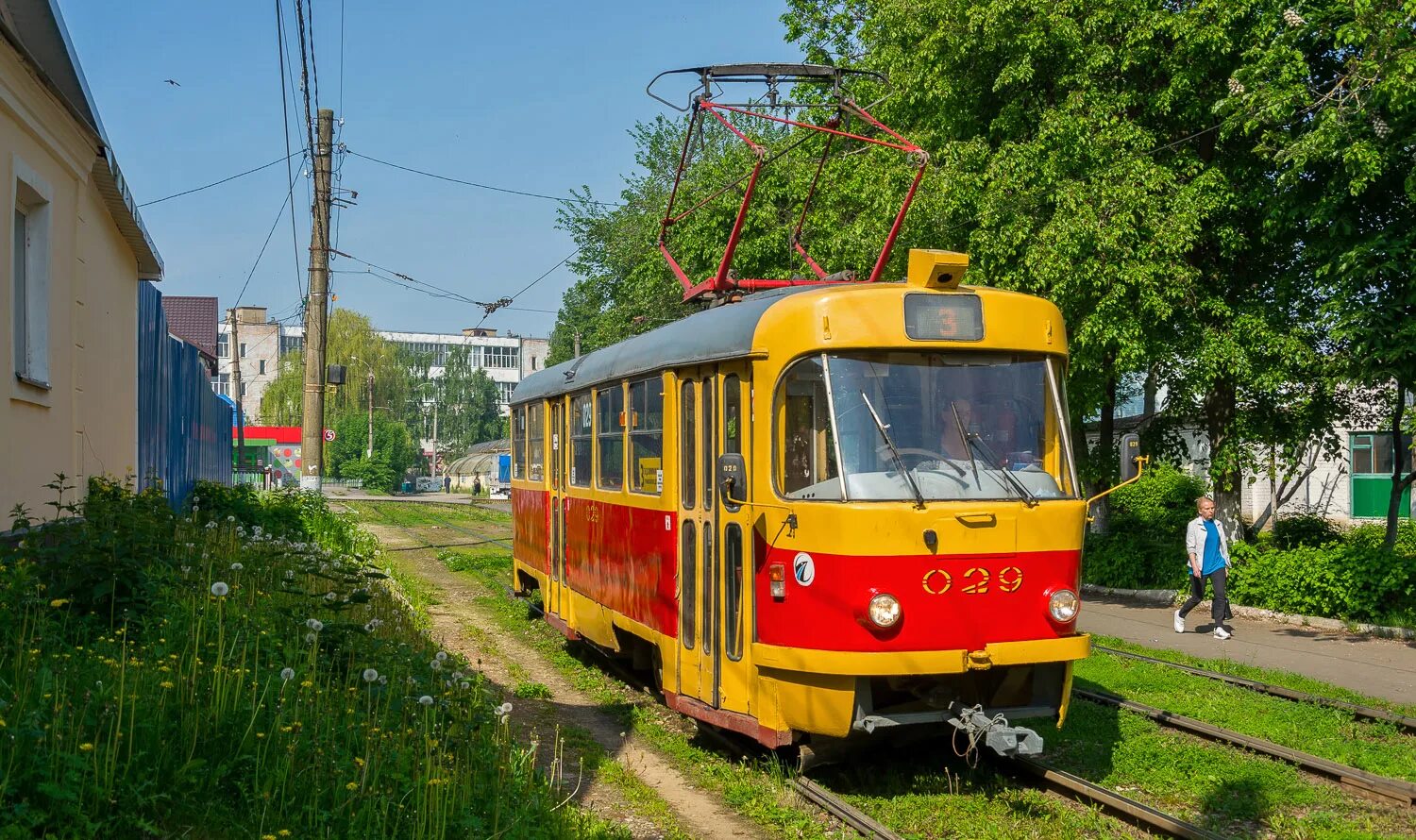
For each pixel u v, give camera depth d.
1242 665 11.62
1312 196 14.61
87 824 4.39
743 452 7.76
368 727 6.16
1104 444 20.31
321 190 24.33
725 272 10.35
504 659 12.05
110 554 7.21
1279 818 6.76
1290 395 16.88
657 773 8.01
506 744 6.98
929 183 16.58
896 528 6.87
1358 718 9.35
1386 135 13.14
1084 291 15.73
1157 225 15.32
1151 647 13.34
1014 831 6.49
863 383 7.22
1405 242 13.19
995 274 16.67
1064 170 15.95
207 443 24.56
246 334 99.44
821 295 7.34
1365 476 29.34
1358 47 14.68
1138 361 15.54
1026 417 7.50
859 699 6.98
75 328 9.66
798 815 6.86
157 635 6.75
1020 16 16.31
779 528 7.31
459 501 58.19
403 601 13.98
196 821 4.84
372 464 75.12
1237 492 18.11
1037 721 8.84
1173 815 6.89
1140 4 15.75
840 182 19.38
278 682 6.41
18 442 8.09
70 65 9.84
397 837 5.27
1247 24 15.41
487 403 113.50
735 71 11.94
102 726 5.10
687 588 8.61
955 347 7.36
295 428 63.56
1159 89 16.62
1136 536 19.58
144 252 12.95
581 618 11.61
